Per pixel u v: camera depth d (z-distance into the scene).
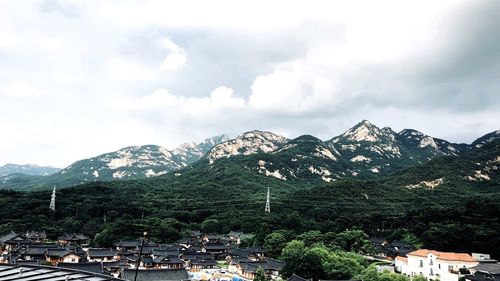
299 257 112.81
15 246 150.38
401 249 155.88
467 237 148.75
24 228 179.25
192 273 133.38
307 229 193.75
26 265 40.81
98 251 141.88
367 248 157.12
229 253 165.88
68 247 148.88
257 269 122.31
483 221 166.88
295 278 100.69
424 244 156.75
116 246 168.38
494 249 143.12
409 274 125.12
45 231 179.88
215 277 128.62
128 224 179.88
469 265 112.94
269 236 166.12
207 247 174.88
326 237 161.88
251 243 179.50
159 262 136.62
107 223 192.62
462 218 175.12
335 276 105.94
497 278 95.88
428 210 192.25
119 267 125.12
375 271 103.06
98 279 36.53
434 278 116.00
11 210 197.25
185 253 156.75
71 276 37.34
